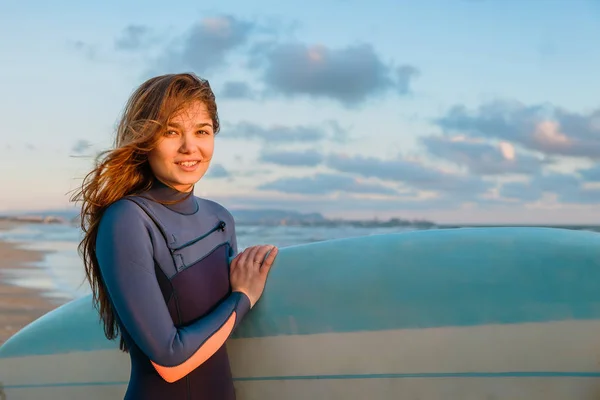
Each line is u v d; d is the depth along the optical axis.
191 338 1.46
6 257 10.41
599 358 1.54
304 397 1.72
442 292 1.68
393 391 1.67
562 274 1.63
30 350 2.04
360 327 1.70
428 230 1.92
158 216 1.56
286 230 17.75
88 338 2.00
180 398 1.54
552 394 1.57
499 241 1.76
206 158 1.62
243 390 1.76
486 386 1.61
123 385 1.94
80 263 9.63
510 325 1.60
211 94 1.65
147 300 1.43
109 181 1.56
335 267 1.79
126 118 1.61
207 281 1.61
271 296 1.77
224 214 1.80
